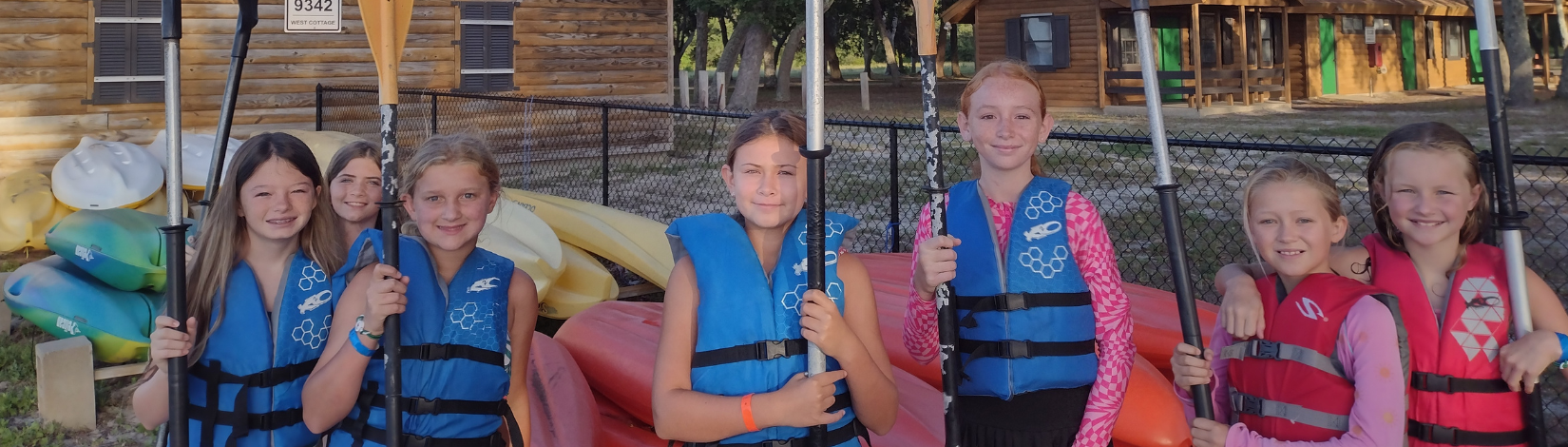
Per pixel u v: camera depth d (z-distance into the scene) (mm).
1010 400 2223
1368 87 26250
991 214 2311
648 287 6207
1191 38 21656
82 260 4559
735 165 1862
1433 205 1948
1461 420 1985
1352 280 1978
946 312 1957
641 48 14547
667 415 1813
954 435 1965
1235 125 18203
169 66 1991
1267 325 2043
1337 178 11258
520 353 2352
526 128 13516
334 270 2332
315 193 2281
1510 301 1937
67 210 7113
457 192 2150
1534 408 1957
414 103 12539
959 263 2303
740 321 1806
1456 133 1981
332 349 2104
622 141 14406
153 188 7238
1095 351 2270
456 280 2189
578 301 5656
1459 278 2010
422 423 2098
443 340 2125
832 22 46625
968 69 63688
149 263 4598
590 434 3443
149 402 2236
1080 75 21578
